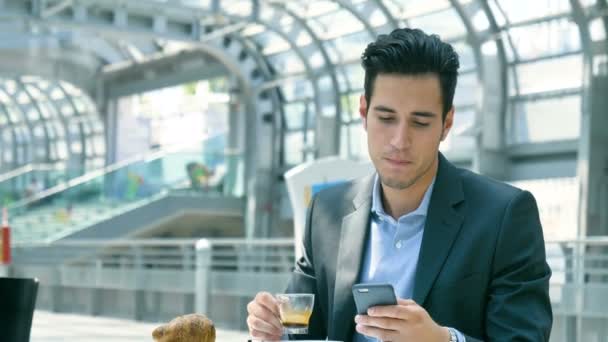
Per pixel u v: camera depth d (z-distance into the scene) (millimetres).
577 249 10375
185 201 22062
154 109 26266
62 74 26297
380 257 2285
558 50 16125
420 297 2176
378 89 2062
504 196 2207
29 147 33375
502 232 2168
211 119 24312
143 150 26609
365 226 2320
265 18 18984
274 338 2252
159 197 21797
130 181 21625
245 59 21750
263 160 22500
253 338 2277
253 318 2271
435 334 1917
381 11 17562
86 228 20766
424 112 2043
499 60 16953
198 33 20281
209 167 22406
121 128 27438
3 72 25734
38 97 30469
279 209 22516
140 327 12781
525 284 2139
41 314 15844
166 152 21984
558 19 15836
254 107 22266
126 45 25625
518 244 2170
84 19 18734
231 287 12648
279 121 22547
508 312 2115
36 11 18078
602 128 15188
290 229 22641
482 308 2172
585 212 15164
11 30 24328
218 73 24016
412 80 2029
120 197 21516
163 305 14172
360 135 20438
